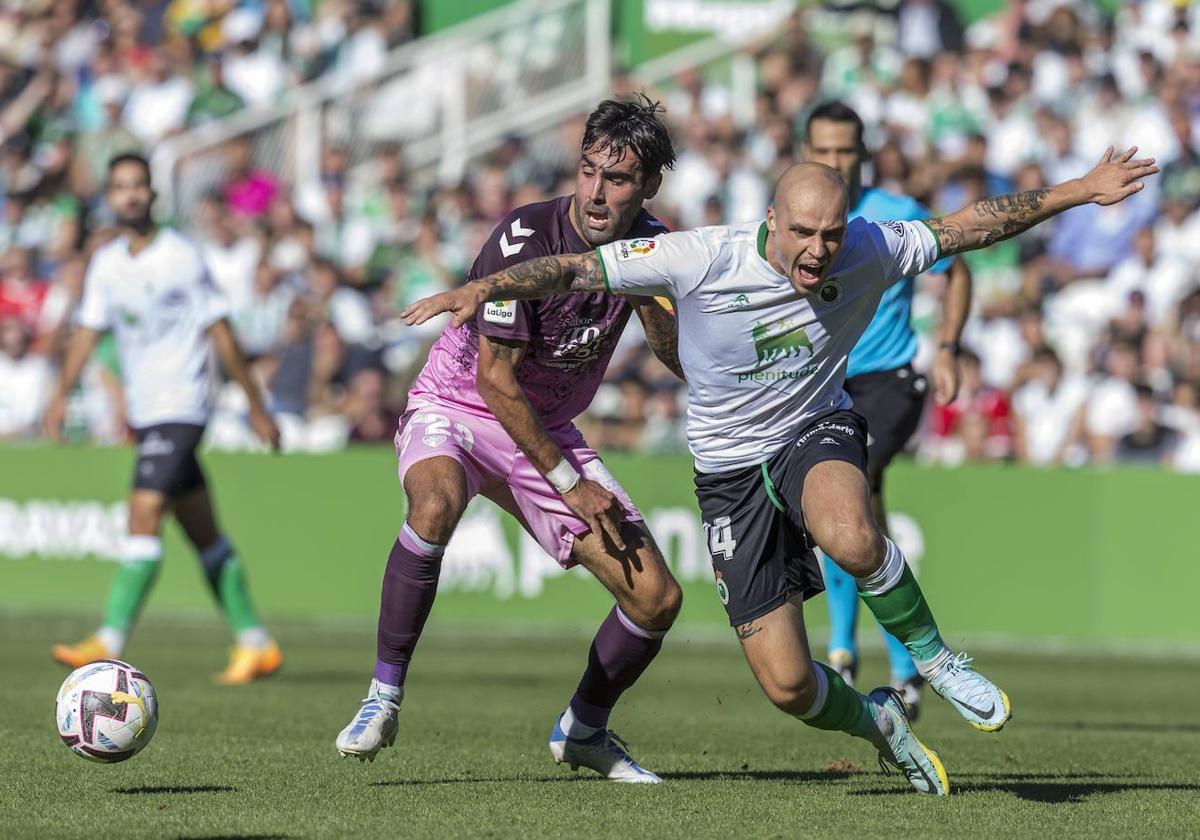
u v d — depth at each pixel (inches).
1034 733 1026.7
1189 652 1711.4
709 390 693.9
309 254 2304.4
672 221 2367.1
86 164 2536.9
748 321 669.3
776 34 2508.6
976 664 1585.9
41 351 2234.3
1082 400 2064.5
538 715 1084.5
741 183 2367.1
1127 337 2094.0
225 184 2433.6
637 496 1811.0
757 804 673.0
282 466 1893.5
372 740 714.2
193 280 1294.3
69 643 1615.4
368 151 2486.5
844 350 693.9
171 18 2642.7
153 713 719.7
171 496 1284.4
